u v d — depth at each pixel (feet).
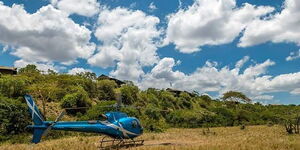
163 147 53.88
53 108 116.98
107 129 57.26
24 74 156.46
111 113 59.47
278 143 59.31
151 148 52.85
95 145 62.39
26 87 123.24
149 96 181.98
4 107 85.71
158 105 178.29
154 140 74.49
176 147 53.78
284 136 81.76
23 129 87.15
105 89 155.94
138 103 163.73
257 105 278.87
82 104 123.54
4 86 113.39
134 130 61.57
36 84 137.28
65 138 80.12
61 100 124.06
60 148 57.82
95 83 157.79
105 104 117.91
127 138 60.90
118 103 60.13
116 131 58.44
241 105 254.06
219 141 66.85
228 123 166.40
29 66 178.81
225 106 246.88
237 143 59.77
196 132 105.91
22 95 116.47
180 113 160.86
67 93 129.70
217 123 162.71
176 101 199.21
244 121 182.09
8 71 174.60
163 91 208.64
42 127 52.80
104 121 57.47
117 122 59.00
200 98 245.65
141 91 189.98
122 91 159.12
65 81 143.23
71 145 61.31
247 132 101.24
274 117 191.93
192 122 153.28
